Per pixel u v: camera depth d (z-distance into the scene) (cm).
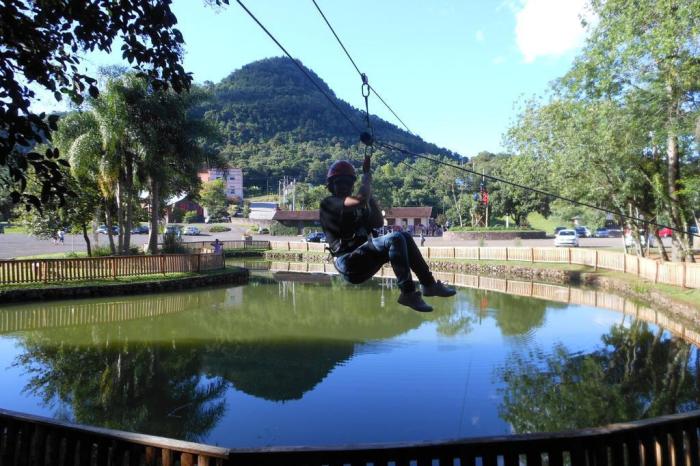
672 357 1342
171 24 512
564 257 3556
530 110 2850
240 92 18562
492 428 896
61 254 3450
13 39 450
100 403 1030
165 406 1012
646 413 966
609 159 2331
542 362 1305
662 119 1941
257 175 13012
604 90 2062
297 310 2147
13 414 476
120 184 2819
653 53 1747
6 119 412
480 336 1622
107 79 2573
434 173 9456
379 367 1269
